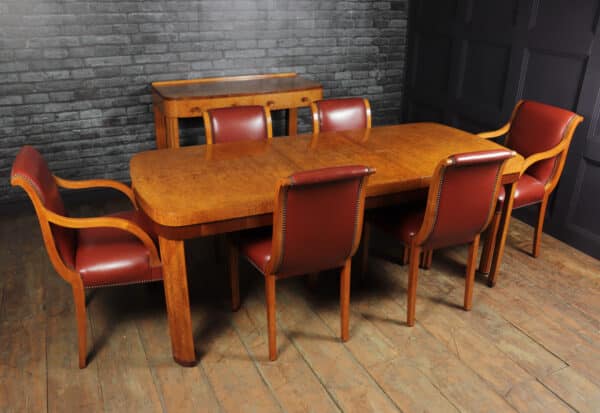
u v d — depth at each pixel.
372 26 4.44
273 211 2.00
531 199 2.80
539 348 2.28
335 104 3.10
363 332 2.37
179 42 3.85
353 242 2.07
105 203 3.83
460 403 1.97
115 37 3.65
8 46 3.40
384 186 2.17
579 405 1.97
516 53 3.47
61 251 1.98
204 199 1.97
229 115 2.84
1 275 2.81
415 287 2.34
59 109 3.66
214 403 1.96
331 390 2.03
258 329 2.39
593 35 2.92
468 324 2.43
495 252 2.66
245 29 4.01
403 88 4.75
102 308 2.54
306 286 2.73
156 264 2.09
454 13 4.00
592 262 3.00
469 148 2.65
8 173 3.64
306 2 4.13
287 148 2.63
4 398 1.98
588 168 3.05
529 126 2.99
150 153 2.53
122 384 2.05
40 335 2.34
